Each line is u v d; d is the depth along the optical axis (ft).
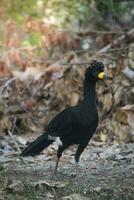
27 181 34.01
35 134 48.62
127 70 49.57
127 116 45.93
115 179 34.63
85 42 57.16
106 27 61.11
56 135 34.83
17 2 61.11
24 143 44.96
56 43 56.34
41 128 49.67
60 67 51.42
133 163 38.68
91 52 53.78
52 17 63.77
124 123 46.03
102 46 56.39
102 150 42.42
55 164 38.68
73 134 34.68
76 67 50.88
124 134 45.83
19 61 54.54
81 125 34.47
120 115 46.14
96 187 32.68
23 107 50.34
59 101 50.29
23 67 54.70
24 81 51.44
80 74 50.37
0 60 54.29
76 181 34.22
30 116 49.93
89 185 33.30
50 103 50.62
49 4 62.34
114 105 48.60
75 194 31.24
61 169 37.50
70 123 34.53
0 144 44.75
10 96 50.70
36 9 62.13
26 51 55.31
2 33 59.52
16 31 57.52
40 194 31.73
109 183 33.73
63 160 40.22
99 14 61.62
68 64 51.52
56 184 32.65
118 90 48.80
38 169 37.52
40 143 34.91
